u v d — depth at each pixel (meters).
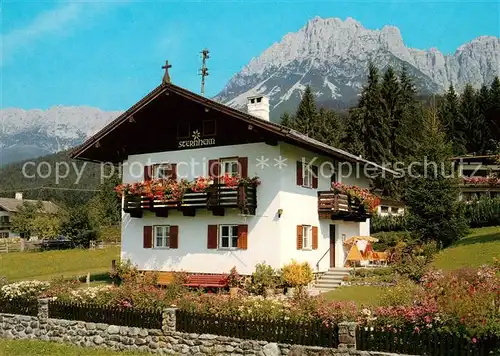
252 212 22.44
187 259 23.92
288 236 22.53
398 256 27.61
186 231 24.11
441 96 70.56
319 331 11.45
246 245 22.55
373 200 27.95
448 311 10.40
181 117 24.66
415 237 33.56
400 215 40.34
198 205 22.89
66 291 15.75
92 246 51.06
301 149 24.05
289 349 11.63
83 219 51.53
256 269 21.81
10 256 46.16
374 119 54.50
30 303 15.86
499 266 18.31
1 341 15.34
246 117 21.70
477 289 11.01
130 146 26.02
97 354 13.35
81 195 91.44
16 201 84.19
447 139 59.12
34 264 39.66
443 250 31.31
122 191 24.95
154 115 24.98
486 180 45.38
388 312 11.03
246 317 12.34
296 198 23.41
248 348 12.10
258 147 22.73
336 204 25.22
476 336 9.94
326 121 60.38
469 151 61.69
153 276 23.33
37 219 59.00
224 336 12.51
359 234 31.38
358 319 11.24
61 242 52.97
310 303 12.05
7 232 78.31
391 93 55.12
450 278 11.80
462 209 35.00
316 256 25.02
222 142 23.61
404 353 10.52
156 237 25.08
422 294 11.83
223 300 13.07
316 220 25.33
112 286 15.83
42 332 15.27
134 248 25.45
